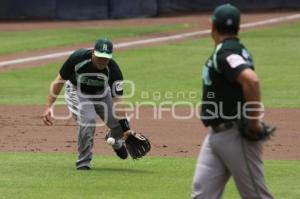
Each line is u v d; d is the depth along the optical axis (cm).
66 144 3234
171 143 3250
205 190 1720
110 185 2438
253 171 1695
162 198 2266
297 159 2902
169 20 9269
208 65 1702
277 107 4184
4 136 3412
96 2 9612
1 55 6594
